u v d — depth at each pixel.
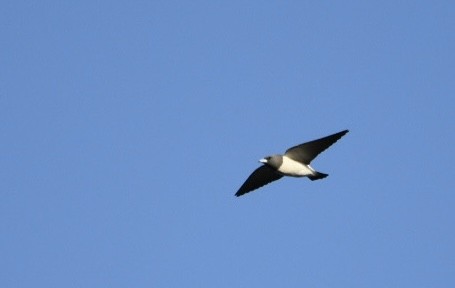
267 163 17.78
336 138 17.67
